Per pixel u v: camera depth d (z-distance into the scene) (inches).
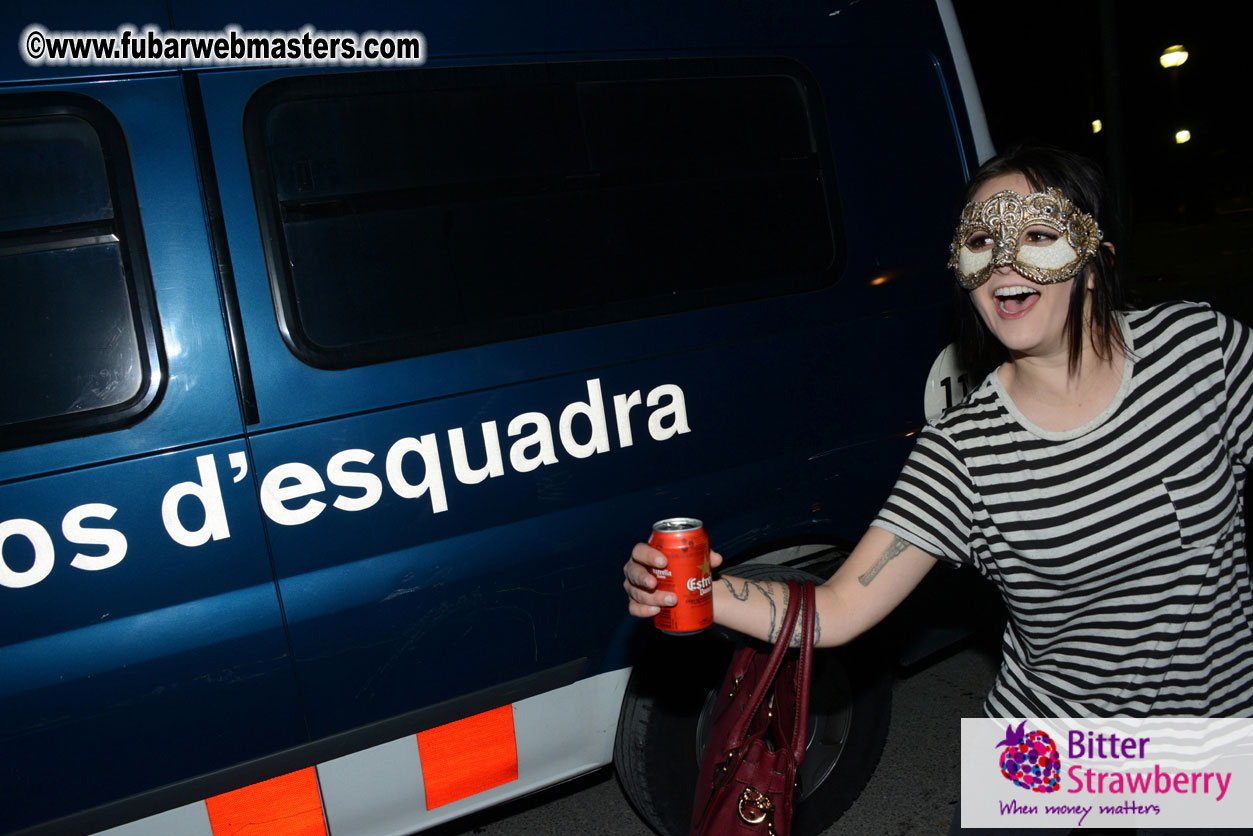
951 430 58.3
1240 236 581.6
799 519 100.3
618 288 91.2
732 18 99.3
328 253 79.8
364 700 82.0
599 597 90.7
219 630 76.2
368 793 84.4
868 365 104.3
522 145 87.7
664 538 56.0
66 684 72.2
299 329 78.4
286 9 79.0
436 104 84.3
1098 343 54.5
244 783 78.9
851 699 103.9
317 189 79.7
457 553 83.9
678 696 95.6
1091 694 57.8
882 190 106.7
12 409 71.4
